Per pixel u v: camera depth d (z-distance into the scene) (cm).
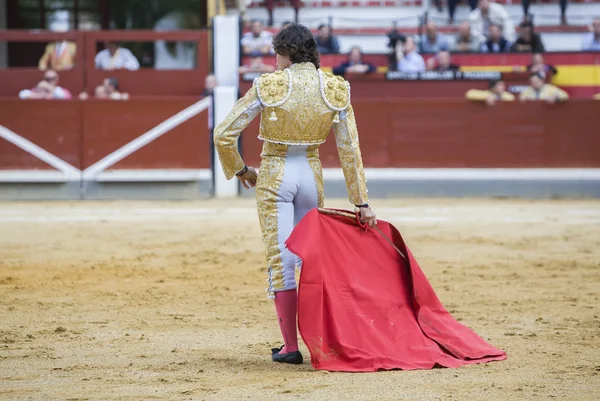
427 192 3278
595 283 1580
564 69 3409
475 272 1709
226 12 3766
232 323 1238
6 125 3219
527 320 1248
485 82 3347
